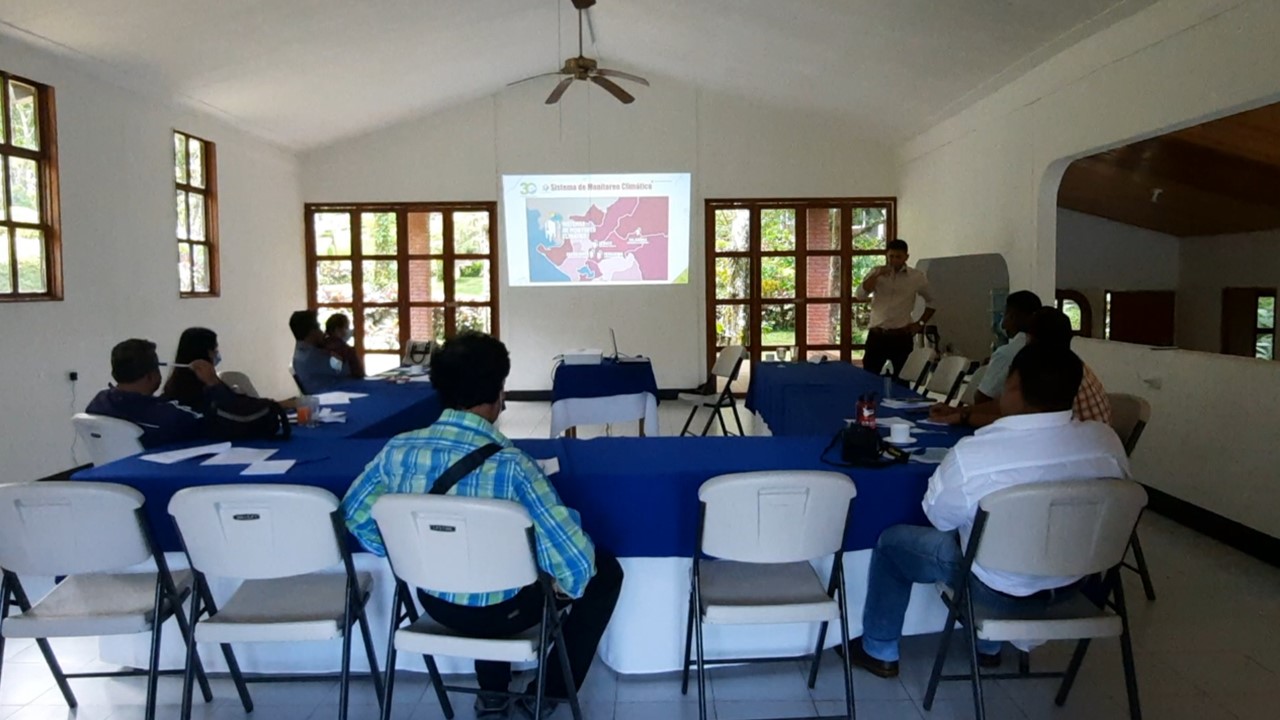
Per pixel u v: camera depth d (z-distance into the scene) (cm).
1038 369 206
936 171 748
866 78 661
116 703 243
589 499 233
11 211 467
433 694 246
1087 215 851
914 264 811
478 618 195
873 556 242
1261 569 345
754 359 878
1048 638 202
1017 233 579
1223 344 806
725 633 251
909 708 236
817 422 370
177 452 264
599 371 543
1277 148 526
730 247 870
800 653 254
